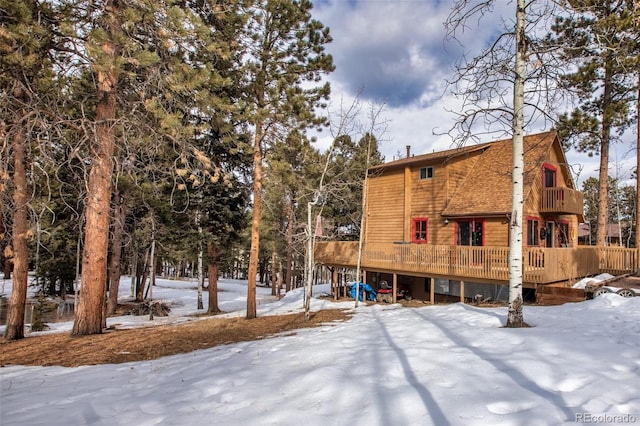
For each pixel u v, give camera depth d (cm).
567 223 1916
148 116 984
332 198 2117
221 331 1148
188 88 898
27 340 1051
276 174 1423
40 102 838
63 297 2584
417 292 1931
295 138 1389
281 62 1412
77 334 1057
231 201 1884
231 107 1081
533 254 1209
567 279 1299
